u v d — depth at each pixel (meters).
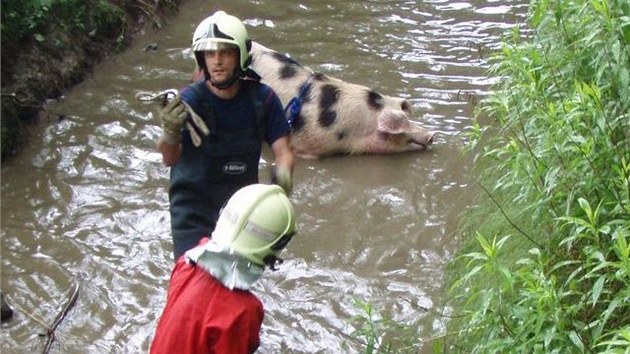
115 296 6.40
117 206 7.45
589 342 4.50
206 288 3.95
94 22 9.99
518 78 6.16
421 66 9.82
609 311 4.12
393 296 6.36
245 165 5.18
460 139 8.41
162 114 4.87
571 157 5.14
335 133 8.29
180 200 5.21
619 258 4.42
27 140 8.31
